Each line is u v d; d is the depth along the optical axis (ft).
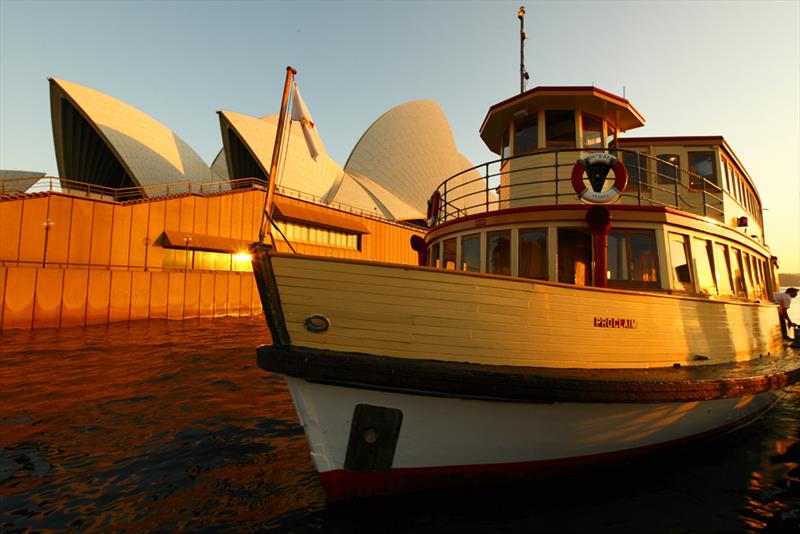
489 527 13.73
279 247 117.39
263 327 75.77
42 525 13.92
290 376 13.65
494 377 13.93
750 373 19.54
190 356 45.75
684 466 18.90
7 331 65.72
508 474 15.51
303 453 19.99
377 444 14.02
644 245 20.90
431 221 29.50
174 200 94.84
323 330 13.94
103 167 143.13
